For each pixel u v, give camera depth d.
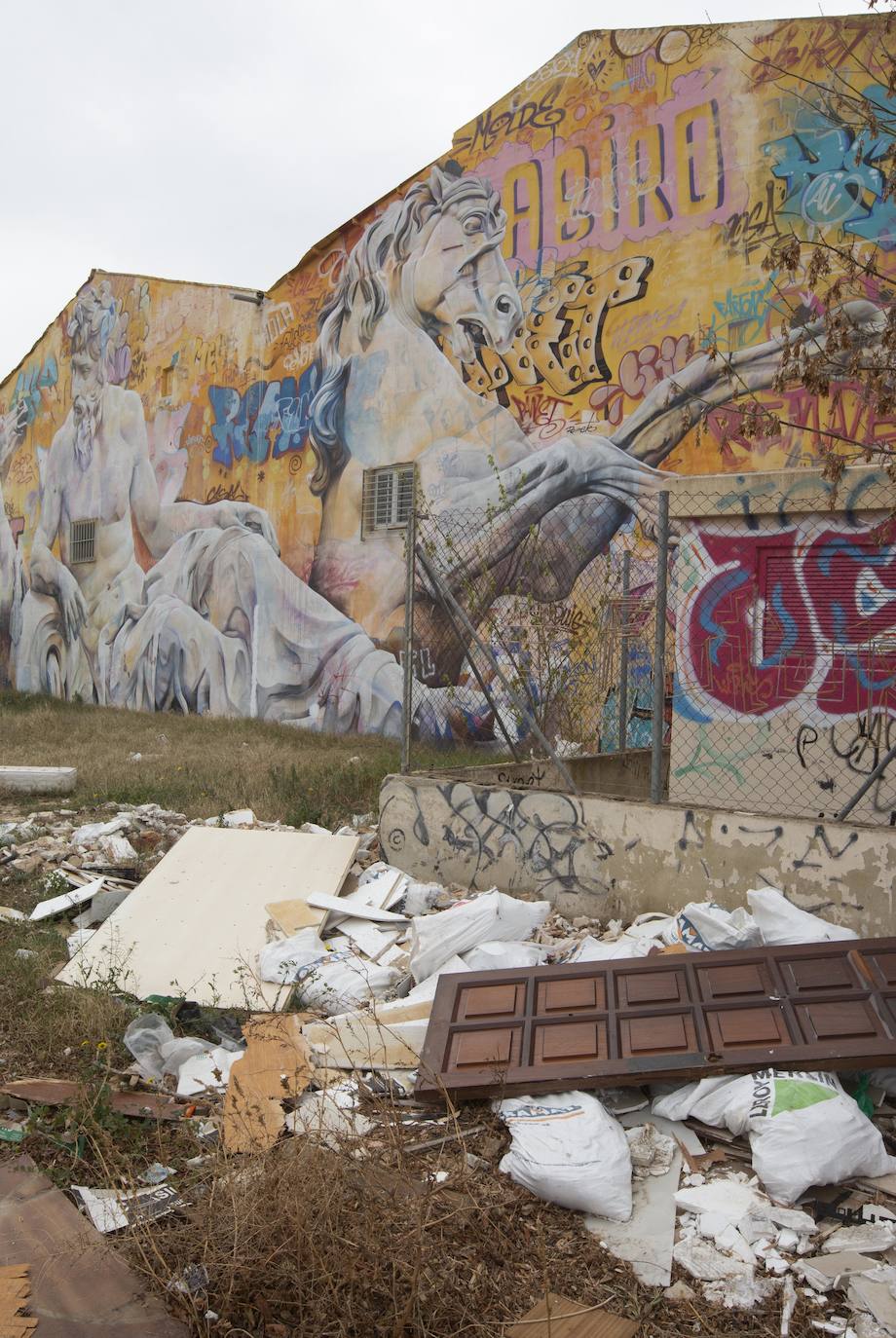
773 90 12.76
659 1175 4.01
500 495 15.51
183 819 9.74
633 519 13.92
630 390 14.09
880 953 4.78
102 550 27.41
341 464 18.70
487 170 15.94
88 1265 3.38
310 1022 5.29
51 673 30.33
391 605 17.42
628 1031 4.61
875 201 11.91
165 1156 4.08
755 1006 4.61
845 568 6.93
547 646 10.06
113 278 26.44
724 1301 3.36
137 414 25.58
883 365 6.32
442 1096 4.41
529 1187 3.89
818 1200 3.80
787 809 7.13
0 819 10.13
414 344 17.14
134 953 6.27
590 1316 3.28
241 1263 3.25
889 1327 3.18
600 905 6.59
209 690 22.59
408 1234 3.31
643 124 14.02
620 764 9.51
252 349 21.28
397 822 7.57
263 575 20.89
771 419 6.52
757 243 12.86
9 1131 4.28
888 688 6.81
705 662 7.38
